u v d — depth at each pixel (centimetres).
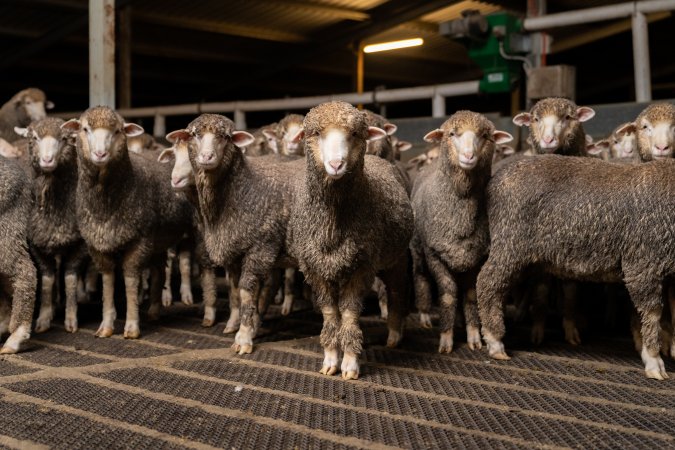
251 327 596
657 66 2006
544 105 679
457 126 561
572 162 548
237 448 372
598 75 2202
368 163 571
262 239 602
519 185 547
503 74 1080
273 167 636
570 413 428
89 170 619
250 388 479
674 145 601
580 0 1499
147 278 888
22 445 377
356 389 479
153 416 420
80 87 2364
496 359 564
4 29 1788
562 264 536
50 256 679
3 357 566
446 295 594
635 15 986
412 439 385
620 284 714
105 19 953
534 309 623
